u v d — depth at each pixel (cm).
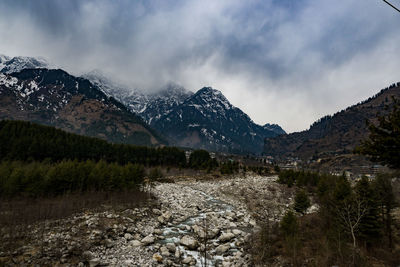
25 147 9088
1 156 8581
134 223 3434
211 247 2858
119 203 4431
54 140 10956
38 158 9250
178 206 4850
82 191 5406
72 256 2214
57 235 2592
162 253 2567
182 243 2862
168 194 6050
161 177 9138
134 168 6706
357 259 2159
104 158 12088
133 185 5931
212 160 14150
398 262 2138
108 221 3238
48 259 2077
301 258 2375
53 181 4994
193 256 2583
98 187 5594
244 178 10269
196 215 4369
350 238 2673
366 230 2531
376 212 2661
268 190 7131
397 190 3294
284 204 5550
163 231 3347
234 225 3756
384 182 2895
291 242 2611
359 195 2759
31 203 4216
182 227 3575
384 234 2762
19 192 4703
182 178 9562
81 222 3077
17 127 10981
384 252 2378
